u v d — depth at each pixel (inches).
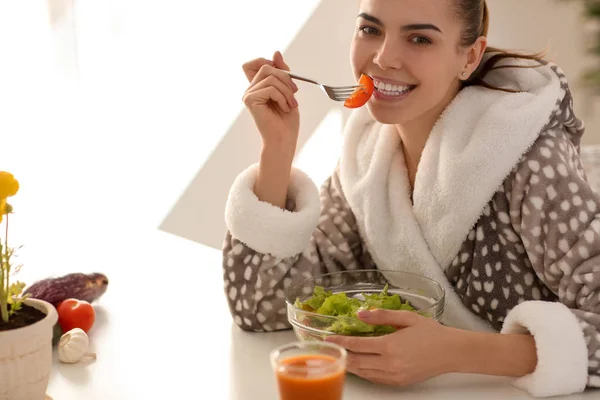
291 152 54.5
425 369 43.9
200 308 58.4
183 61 124.6
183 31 123.8
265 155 54.1
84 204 125.0
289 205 55.7
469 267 52.5
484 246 51.4
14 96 122.1
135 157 126.9
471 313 53.3
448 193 51.0
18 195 121.4
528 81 51.9
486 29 53.1
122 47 124.0
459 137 51.1
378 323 44.1
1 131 122.2
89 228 83.3
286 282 54.8
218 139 126.3
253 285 54.1
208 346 51.6
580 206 47.6
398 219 54.2
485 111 50.8
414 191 53.4
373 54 50.8
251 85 55.1
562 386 43.4
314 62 123.4
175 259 70.7
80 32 123.1
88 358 49.7
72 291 54.4
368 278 52.8
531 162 48.8
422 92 50.3
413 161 55.5
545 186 48.4
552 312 44.3
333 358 36.1
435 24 48.7
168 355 50.1
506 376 46.3
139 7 123.1
